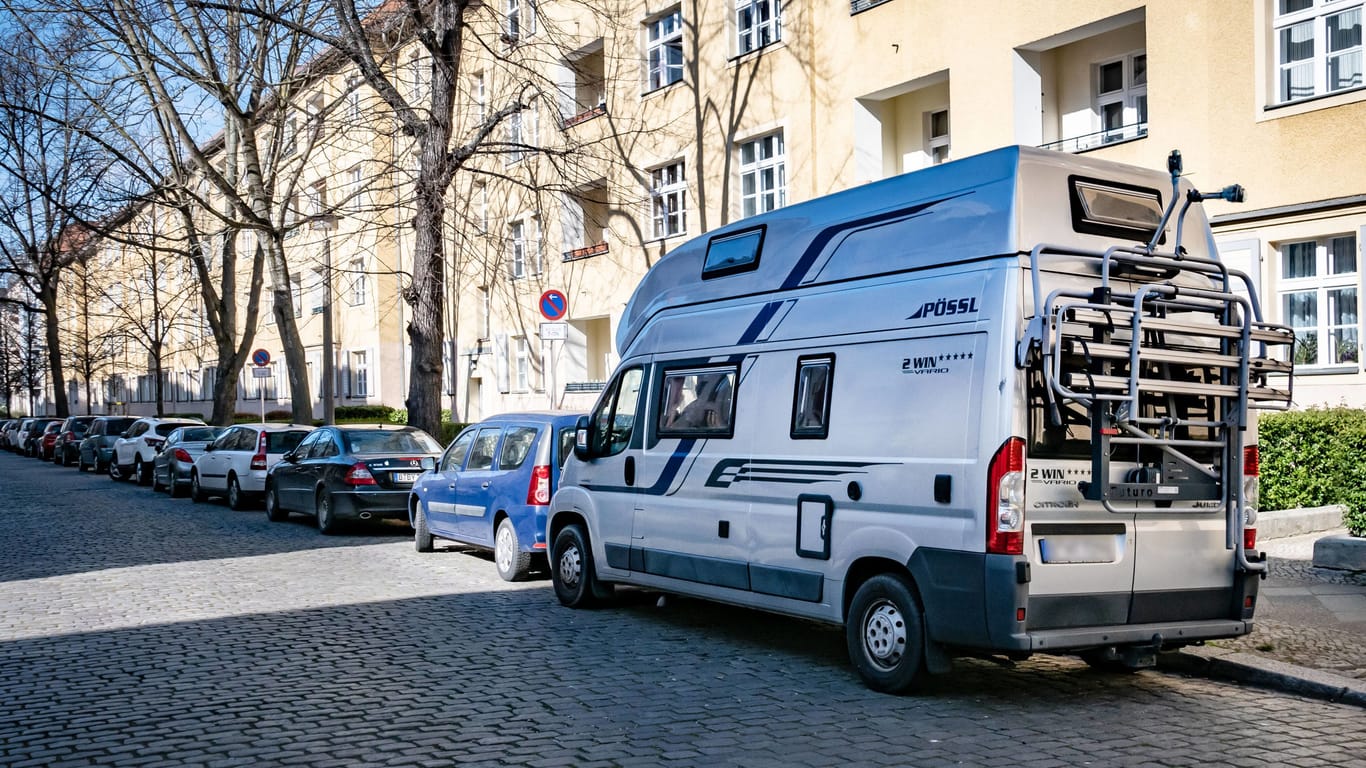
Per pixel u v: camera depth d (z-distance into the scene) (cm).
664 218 2591
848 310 777
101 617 1026
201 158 2286
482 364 3450
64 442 4184
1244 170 1499
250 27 2155
